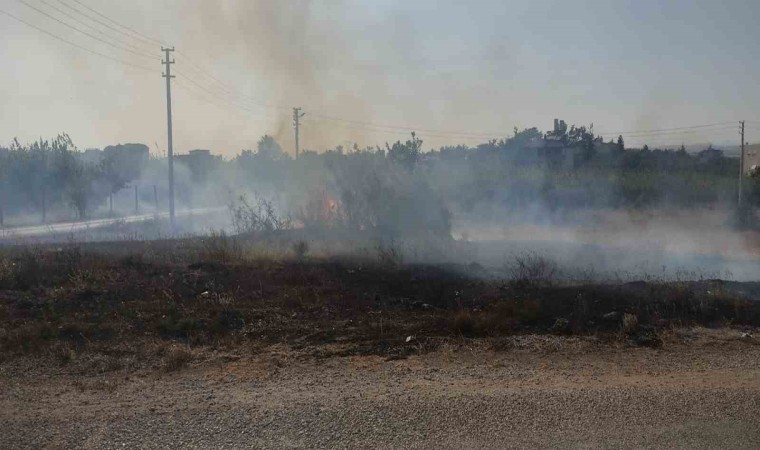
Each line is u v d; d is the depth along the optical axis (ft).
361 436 17.29
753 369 25.66
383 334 30.71
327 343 29.48
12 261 41.45
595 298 36.91
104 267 40.45
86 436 17.35
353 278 40.91
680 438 17.30
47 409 19.90
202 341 29.14
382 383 23.08
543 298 36.83
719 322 34.63
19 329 29.12
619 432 17.69
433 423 18.25
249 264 43.50
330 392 21.63
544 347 29.19
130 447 16.58
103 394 21.71
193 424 18.22
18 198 134.51
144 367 25.55
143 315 31.71
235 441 16.96
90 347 27.61
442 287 39.40
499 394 21.15
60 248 50.88
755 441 17.16
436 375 24.47
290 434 17.42
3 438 17.26
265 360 26.71
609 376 24.38
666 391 21.65
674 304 36.47
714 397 20.90
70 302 33.14
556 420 18.57
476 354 28.12
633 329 32.14
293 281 39.63
